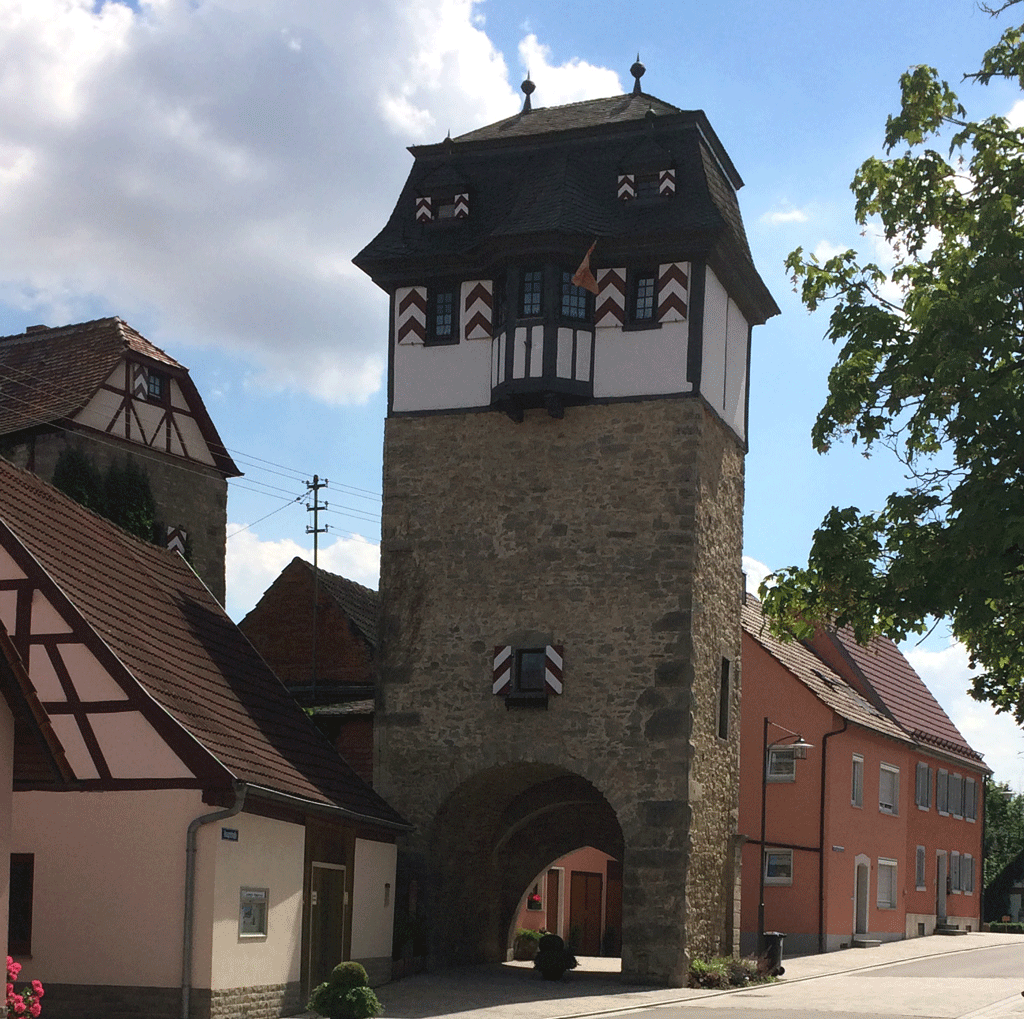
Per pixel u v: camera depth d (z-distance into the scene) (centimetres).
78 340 3114
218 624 2153
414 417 2486
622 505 2344
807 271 1552
